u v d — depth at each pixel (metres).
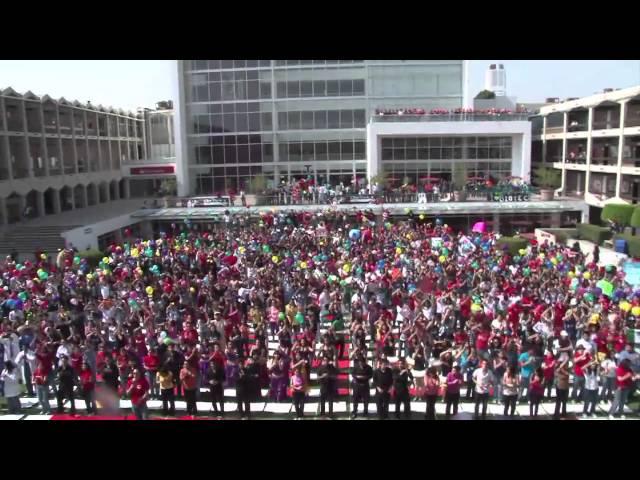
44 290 20.89
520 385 14.46
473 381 14.30
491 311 17.47
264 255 25.91
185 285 20.28
